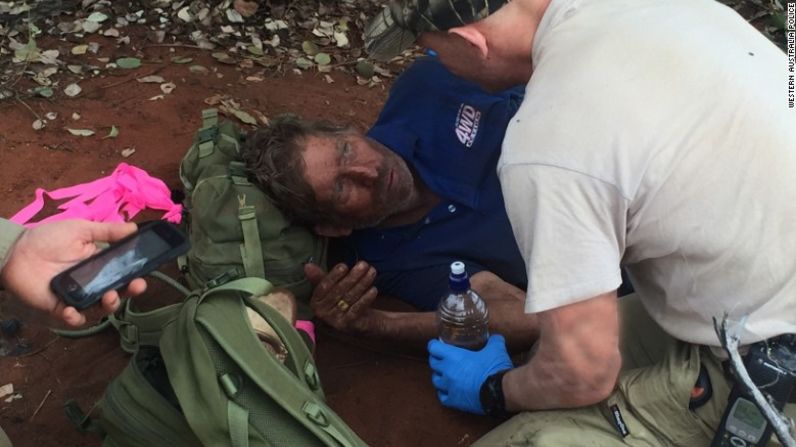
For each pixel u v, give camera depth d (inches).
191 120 118.0
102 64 125.4
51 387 83.4
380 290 98.2
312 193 89.6
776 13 155.9
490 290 91.7
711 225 57.4
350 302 87.3
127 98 120.0
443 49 66.9
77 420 76.9
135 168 105.5
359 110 127.9
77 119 114.9
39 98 117.1
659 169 56.0
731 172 56.2
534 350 86.6
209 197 90.2
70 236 58.4
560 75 58.3
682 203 57.0
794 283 58.2
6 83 118.3
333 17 145.7
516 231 60.5
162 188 104.7
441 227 96.3
